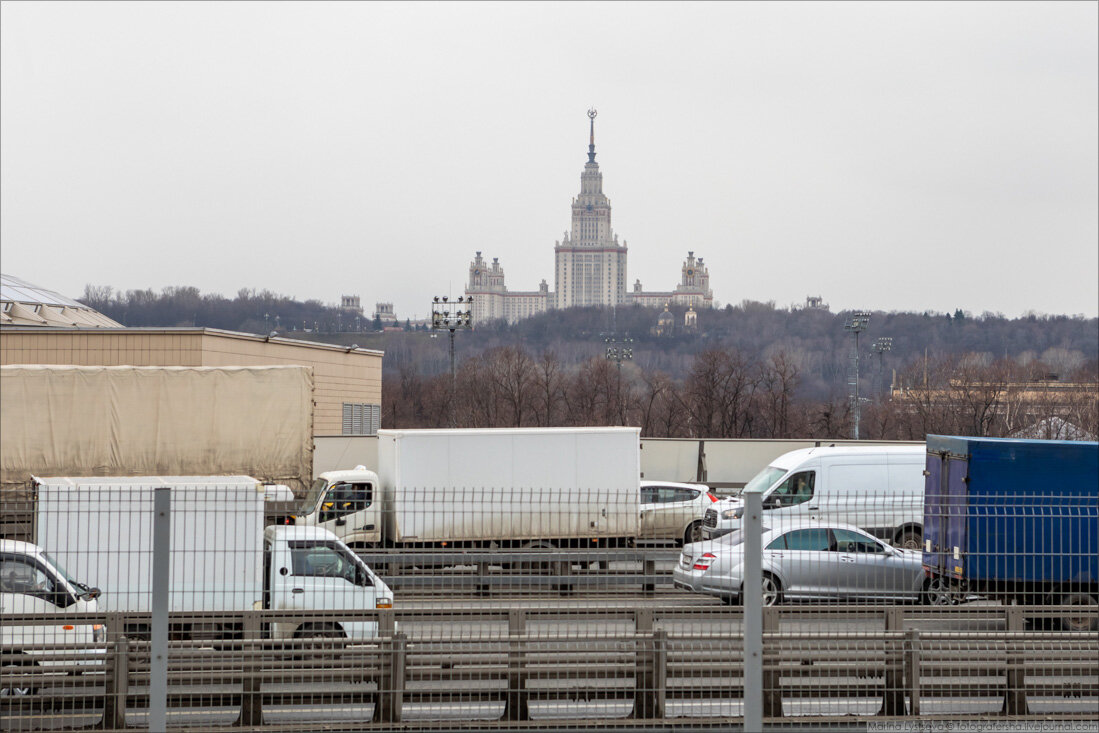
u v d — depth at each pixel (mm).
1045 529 13969
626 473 27812
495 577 13992
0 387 25797
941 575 14719
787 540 19750
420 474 27094
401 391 140625
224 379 26641
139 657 12008
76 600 13828
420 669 11992
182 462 26469
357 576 15055
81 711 11719
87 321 66625
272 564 14898
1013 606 13023
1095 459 20297
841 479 29078
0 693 11680
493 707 12508
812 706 13008
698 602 18562
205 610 12789
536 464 27500
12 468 25766
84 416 26125
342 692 11938
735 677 12156
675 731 11812
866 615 12867
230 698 11898
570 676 12094
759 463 43188
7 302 61875
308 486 26891
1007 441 20547
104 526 14469
